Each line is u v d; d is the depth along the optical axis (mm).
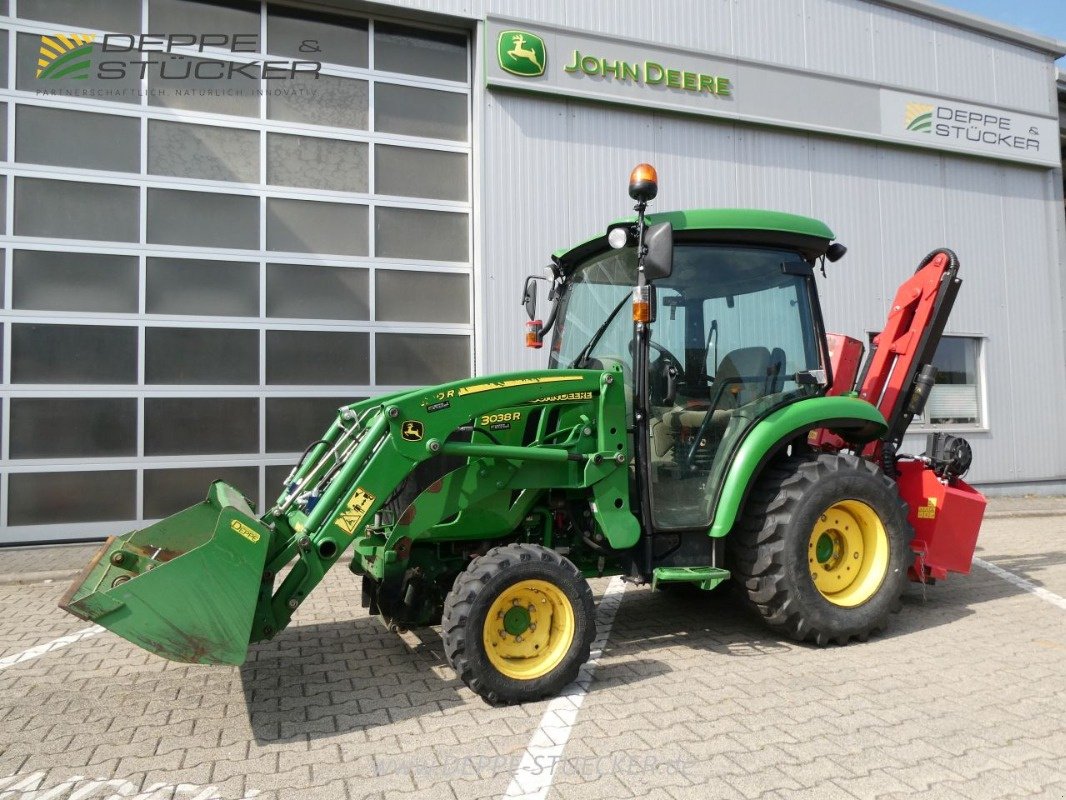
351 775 2631
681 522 3918
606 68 8516
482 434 3676
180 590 2887
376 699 3377
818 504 3965
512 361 8148
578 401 3738
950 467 4738
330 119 7844
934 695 3307
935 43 10500
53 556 6445
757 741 2846
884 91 10055
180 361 7223
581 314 4465
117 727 3100
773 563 3920
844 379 5102
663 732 2945
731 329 4121
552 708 3227
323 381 7691
